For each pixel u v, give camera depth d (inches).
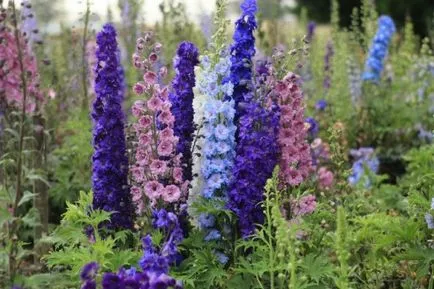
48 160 168.4
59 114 191.9
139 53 124.6
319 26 483.8
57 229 124.3
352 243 123.1
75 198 163.8
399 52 250.5
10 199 121.1
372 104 210.8
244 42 126.3
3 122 135.4
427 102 209.5
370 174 166.2
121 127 125.8
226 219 123.5
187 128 125.4
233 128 124.4
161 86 131.6
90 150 167.0
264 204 121.6
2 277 117.2
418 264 124.0
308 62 232.7
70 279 119.9
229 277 121.8
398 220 124.3
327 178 145.9
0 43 121.7
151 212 125.0
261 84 123.1
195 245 122.3
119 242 125.3
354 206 138.3
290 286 106.2
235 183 122.5
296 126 126.6
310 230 122.3
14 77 122.7
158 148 123.0
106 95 125.1
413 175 161.2
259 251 117.9
